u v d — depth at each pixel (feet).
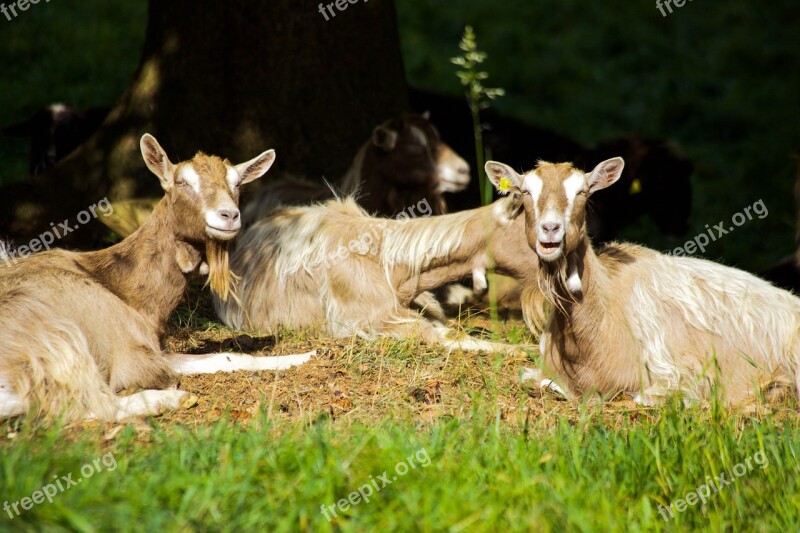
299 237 43.68
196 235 34.71
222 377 36.35
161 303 36.11
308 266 42.93
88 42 88.94
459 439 30.27
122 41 90.48
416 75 96.84
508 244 39.75
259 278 44.27
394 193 52.70
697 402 35.09
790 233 72.95
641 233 71.20
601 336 35.96
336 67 55.88
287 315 43.39
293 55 54.90
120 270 35.83
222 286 35.45
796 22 117.29
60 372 32.30
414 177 51.78
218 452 28.37
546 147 69.21
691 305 37.22
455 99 70.59
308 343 40.45
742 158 87.76
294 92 55.16
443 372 37.22
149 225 35.78
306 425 31.83
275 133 55.21
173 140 54.65
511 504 26.16
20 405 31.76
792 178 82.48
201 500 25.20
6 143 73.61
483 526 24.59
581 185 32.86
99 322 34.37
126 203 52.37
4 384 31.73
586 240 35.12
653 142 63.26
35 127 66.39
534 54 105.70
